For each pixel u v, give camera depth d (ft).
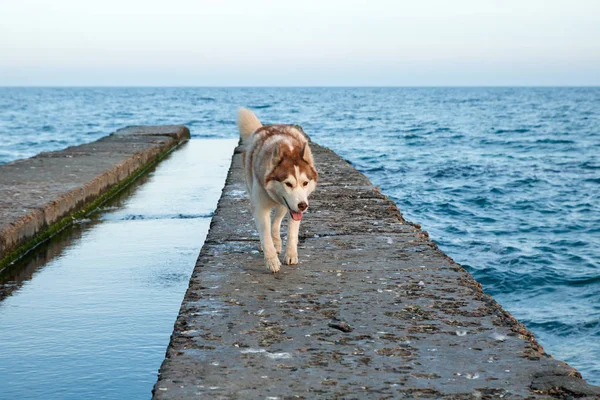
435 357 11.11
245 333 12.28
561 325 23.24
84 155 43.65
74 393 12.16
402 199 49.55
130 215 30.42
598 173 64.08
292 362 10.96
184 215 30.25
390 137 111.96
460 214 43.96
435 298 14.21
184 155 56.80
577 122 159.63
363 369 10.66
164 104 299.99
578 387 9.83
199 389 9.93
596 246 34.27
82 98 436.76
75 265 21.50
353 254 18.01
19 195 27.91
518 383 10.09
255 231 21.03
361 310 13.50
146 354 13.96
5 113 200.23
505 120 171.42
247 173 18.57
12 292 18.51
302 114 204.33
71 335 15.05
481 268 30.32
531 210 45.21
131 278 19.88
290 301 14.12
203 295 14.57
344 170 35.17
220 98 430.20
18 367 13.30
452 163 72.90
